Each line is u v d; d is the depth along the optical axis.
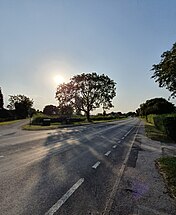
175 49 17.36
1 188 5.76
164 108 60.62
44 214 4.39
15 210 4.53
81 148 13.48
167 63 17.95
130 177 7.29
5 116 95.38
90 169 8.17
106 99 71.19
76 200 5.13
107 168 8.46
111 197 5.39
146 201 5.25
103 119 91.50
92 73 70.94
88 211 4.59
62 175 7.18
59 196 5.34
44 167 8.17
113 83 72.56
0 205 4.75
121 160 10.22
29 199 5.10
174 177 7.18
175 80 19.64
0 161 8.95
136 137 21.61
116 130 31.03
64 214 4.42
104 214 4.48
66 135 22.31
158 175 7.62
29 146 13.62
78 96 70.38
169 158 10.48
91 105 70.88
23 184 6.12
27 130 30.67
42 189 5.79
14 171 7.44
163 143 17.20
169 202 5.23
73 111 71.38
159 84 20.58
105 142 17.11
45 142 15.96
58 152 11.70
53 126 39.91
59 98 70.50
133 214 4.53
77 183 6.39
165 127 20.73
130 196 5.52
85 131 28.52
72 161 9.52
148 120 66.81
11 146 13.41
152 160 10.41
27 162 8.93
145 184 6.56
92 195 5.48
